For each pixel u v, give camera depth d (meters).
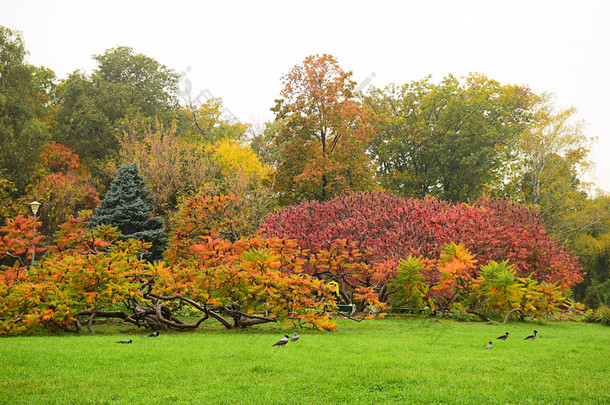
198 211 17.72
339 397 6.34
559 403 6.18
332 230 22.30
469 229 21.95
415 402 6.19
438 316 20.70
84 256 15.44
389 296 21.86
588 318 22.80
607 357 9.91
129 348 10.30
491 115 48.38
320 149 41.72
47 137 42.84
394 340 12.30
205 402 6.04
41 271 14.59
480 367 8.45
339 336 13.22
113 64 51.75
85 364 8.41
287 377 7.46
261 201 38.16
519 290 18.62
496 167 46.78
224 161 44.78
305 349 10.40
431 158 47.25
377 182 48.19
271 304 14.33
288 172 42.12
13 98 40.28
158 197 38.81
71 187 41.12
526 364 8.89
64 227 17.22
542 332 15.96
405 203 24.98
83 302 13.53
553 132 41.53
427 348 10.85
